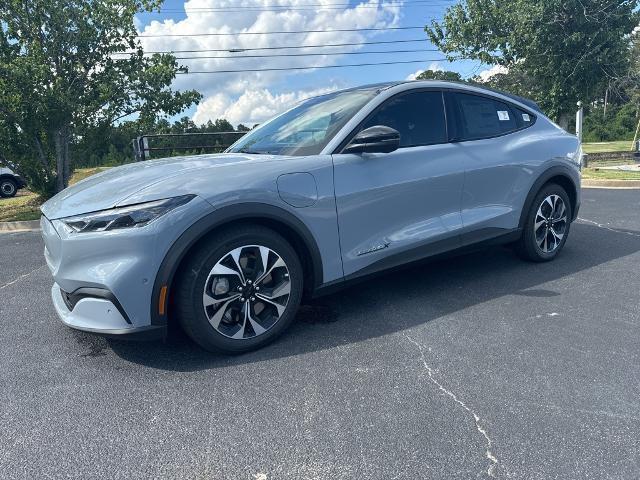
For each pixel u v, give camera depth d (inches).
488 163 156.6
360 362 111.7
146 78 489.1
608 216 273.7
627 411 90.7
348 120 134.4
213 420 92.0
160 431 89.3
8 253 260.4
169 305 110.7
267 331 119.1
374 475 76.4
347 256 129.6
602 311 136.3
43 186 510.0
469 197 153.8
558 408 92.0
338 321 135.2
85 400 100.6
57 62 466.9
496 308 140.6
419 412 92.0
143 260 103.0
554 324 128.6
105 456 83.0
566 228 186.2
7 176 724.0
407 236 139.9
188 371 110.6
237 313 116.0
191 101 521.0
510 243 177.3
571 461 78.2
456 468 77.3
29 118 446.0
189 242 105.3
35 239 307.1
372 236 133.6
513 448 81.5
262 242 115.4
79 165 537.6
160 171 120.0
